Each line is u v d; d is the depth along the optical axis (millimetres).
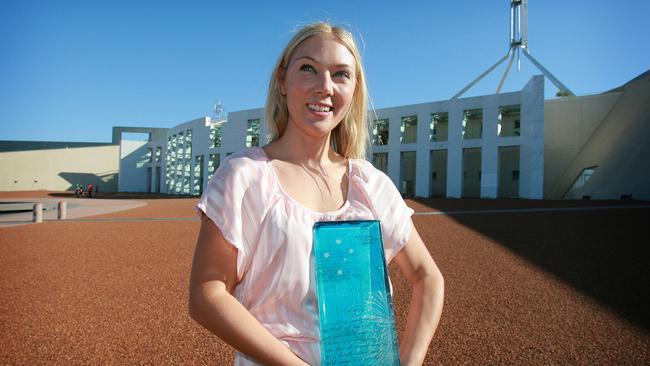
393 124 43656
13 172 69062
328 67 1295
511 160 44688
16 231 13648
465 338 4438
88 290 6484
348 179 1391
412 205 24422
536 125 34938
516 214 17422
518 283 6570
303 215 1169
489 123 38375
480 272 7328
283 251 1117
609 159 33250
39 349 4281
